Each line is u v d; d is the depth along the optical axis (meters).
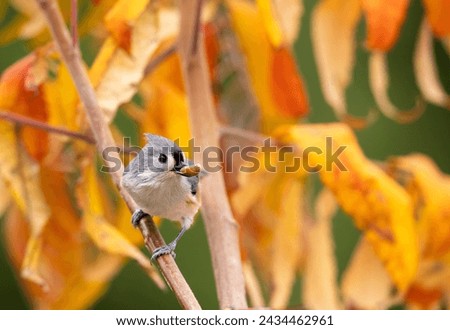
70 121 1.57
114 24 1.55
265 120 1.63
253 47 1.62
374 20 1.56
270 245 1.62
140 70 1.54
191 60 1.56
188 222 1.61
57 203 1.59
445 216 1.56
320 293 1.59
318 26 1.61
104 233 1.54
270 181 1.60
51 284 1.60
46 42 1.61
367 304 1.59
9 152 1.56
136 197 1.59
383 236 1.53
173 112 1.59
